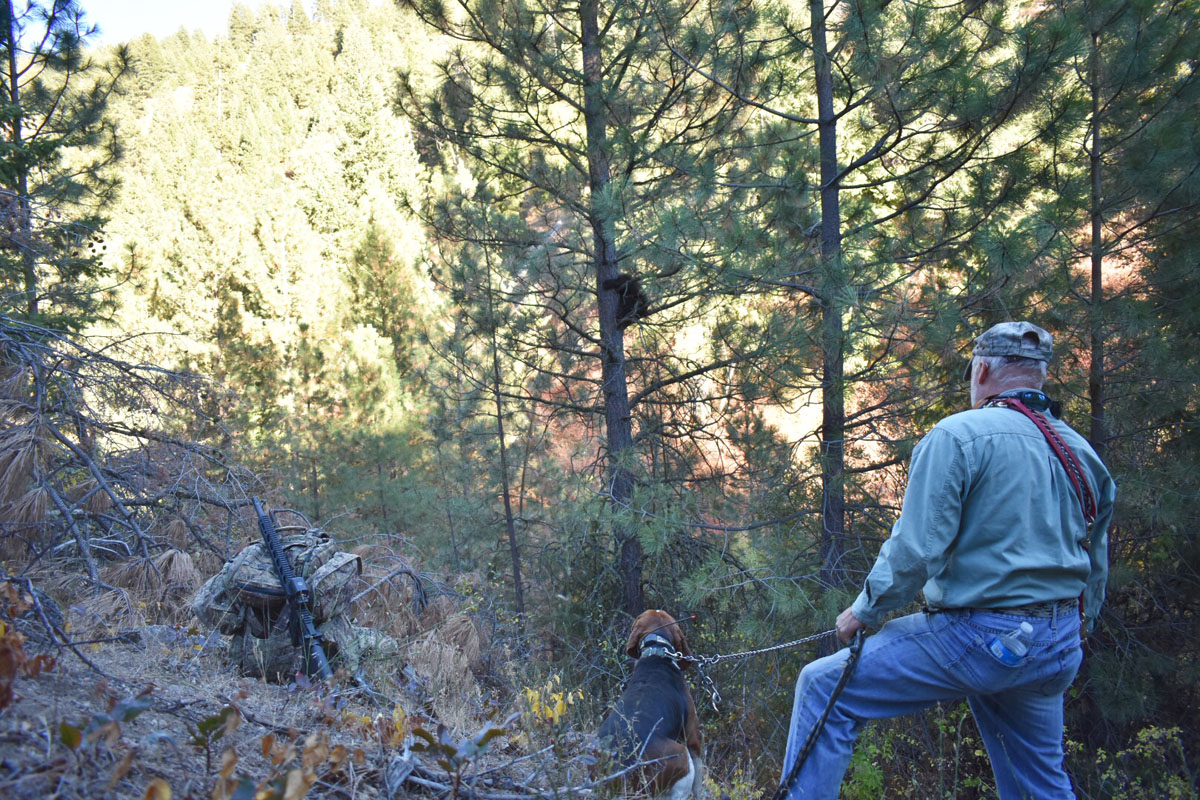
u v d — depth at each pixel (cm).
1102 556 251
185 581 514
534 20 832
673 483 860
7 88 1033
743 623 677
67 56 1044
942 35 605
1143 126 718
